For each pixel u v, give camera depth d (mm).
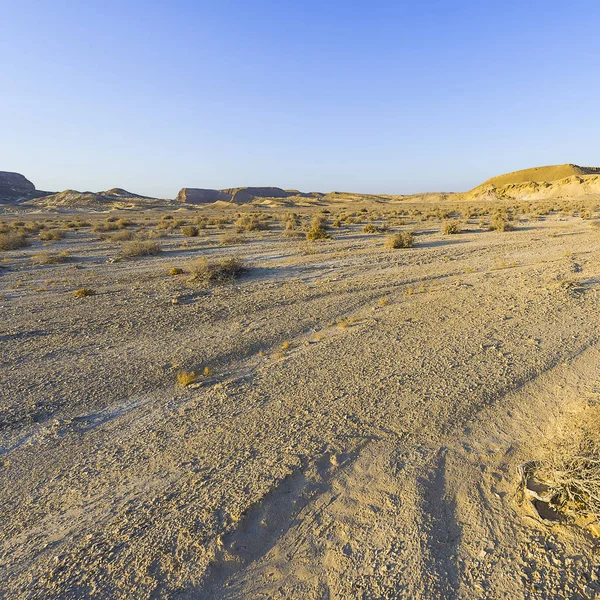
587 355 6176
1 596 2861
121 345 7797
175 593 2814
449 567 2922
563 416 4594
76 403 5621
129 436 4770
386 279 12492
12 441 4797
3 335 8500
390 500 3555
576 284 9828
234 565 3025
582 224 26469
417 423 4645
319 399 5293
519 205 71125
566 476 3221
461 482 3754
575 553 2900
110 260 18359
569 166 180625
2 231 30469
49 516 3605
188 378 6078
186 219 53875
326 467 4000
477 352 6488
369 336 7547
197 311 9820
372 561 2998
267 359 6871
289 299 10562
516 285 10461
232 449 4344
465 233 25234
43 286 13383
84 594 2828
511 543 3064
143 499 3695
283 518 3428
